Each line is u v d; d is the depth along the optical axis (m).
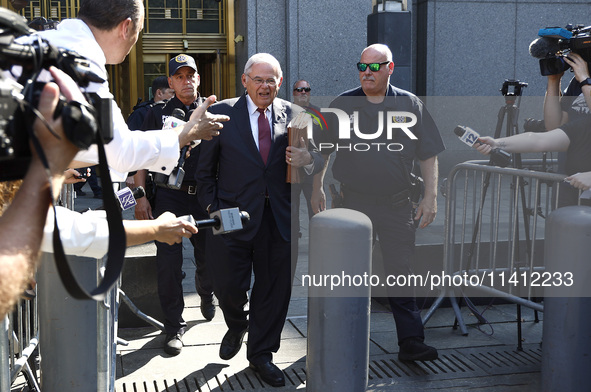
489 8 11.33
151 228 1.78
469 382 3.37
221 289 3.41
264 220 3.35
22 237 0.83
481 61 11.43
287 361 3.69
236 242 3.34
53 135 0.87
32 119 0.87
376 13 7.23
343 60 10.26
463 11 11.29
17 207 0.84
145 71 11.45
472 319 4.36
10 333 2.86
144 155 2.02
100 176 0.94
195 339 4.04
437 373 3.49
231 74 11.44
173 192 4.00
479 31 11.36
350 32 10.23
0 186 1.15
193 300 4.82
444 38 11.30
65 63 1.06
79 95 0.98
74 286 0.87
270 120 3.41
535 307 3.74
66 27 2.03
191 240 4.21
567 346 2.74
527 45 11.48
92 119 0.89
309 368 2.60
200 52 11.52
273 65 3.33
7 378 2.35
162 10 11.35
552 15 11.48
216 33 11.53
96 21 2.06
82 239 1.86
